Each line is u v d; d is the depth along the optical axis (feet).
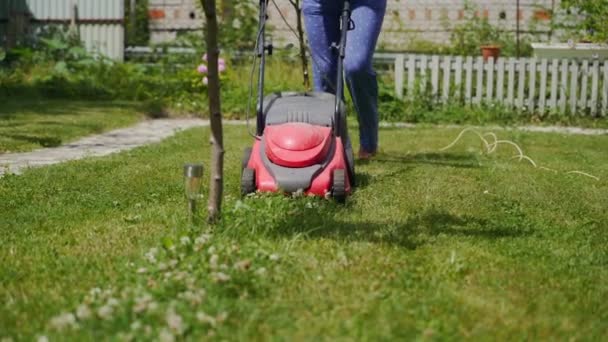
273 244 14.03
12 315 10.86
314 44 22.67
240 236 14.47
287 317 10.66
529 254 14.37
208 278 11.69
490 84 44.70
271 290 11.75
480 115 43.68
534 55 46.19
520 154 28.94
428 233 15.71
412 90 44.65
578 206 19.22
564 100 44.32
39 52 52.08
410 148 30.17
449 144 31.76
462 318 10.86
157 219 16.55
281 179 18.16
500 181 22.38
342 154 18.83
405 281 12.28
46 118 37.55
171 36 56.80
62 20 54.24
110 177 22.00
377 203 18.48
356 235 15.23
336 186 18.20
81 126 35.68
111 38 53.93
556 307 11.52
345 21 20.25
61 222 16.63
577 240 15.70
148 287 11.57
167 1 56.49
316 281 12.25
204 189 19.95
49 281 12.47
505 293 12.07
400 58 44.91
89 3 53.88
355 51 22.34
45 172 22.63
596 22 44.19
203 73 46.11
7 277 12.59
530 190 21.06
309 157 18.26
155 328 10.00
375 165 24.59
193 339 9.77
